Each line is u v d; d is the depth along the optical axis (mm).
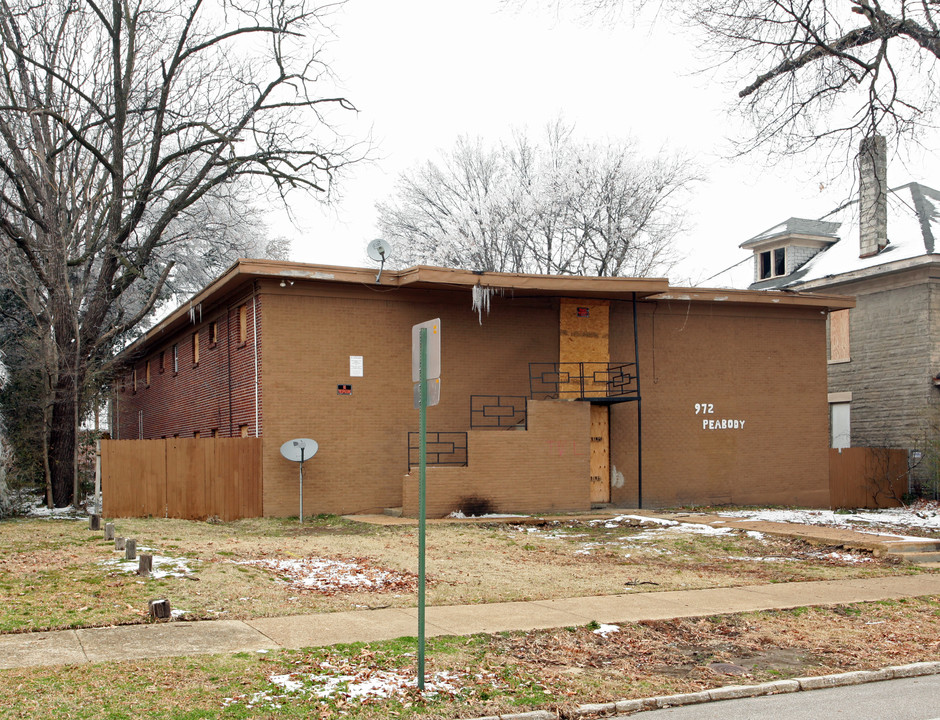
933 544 16484
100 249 27547
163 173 29141
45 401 25750
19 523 20516
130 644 8555
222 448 21344
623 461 25125
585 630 9695
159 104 26031
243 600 10719
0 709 6520
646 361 25609
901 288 30047
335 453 22125
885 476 27953
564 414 23234
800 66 18938
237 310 23953
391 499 22656
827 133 19266
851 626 10430
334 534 18219
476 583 12508
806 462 27031
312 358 22016
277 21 25875
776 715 7281
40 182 25906
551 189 40781
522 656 8656
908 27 18172
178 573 12094
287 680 7461
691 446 25828
